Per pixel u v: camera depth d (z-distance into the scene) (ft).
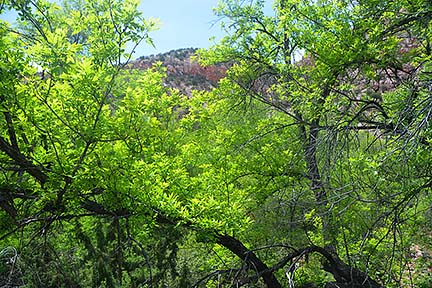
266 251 33.73
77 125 20.01
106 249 32.58
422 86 21.67
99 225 31.19
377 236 31.35
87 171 20.42
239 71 39.24
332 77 27.63
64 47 18.85
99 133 19.48
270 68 37.76
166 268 33.91
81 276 32.53
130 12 20.03
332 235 30.86
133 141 21.04
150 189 22.54
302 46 31.65
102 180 21.33
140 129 20.45
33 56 18.83
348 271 29.27
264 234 32.83
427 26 24.88
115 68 20.79
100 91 19.80
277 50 37.73
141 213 23.06
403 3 24.77
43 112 20.20
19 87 18.66
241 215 27.04
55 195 20.47
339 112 26.03
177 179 26.78
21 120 19.44
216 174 30.48
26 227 26.11
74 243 32.63
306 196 30.07
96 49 20.56
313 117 28.30
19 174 23.59
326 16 30.17
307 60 35.88
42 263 30.07
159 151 28.09
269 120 36.58
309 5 31.63
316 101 27.73
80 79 18.84
